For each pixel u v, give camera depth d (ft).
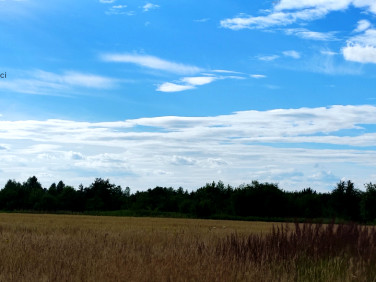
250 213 310.86
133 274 24.07
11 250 32.58
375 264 31.17
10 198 391.24
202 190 394.93
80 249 33.91
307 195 314.35
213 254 31.94
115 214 297.12
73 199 381.40
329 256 32.63
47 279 22.94
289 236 37.70
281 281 25.76
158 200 388.37
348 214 256.73
